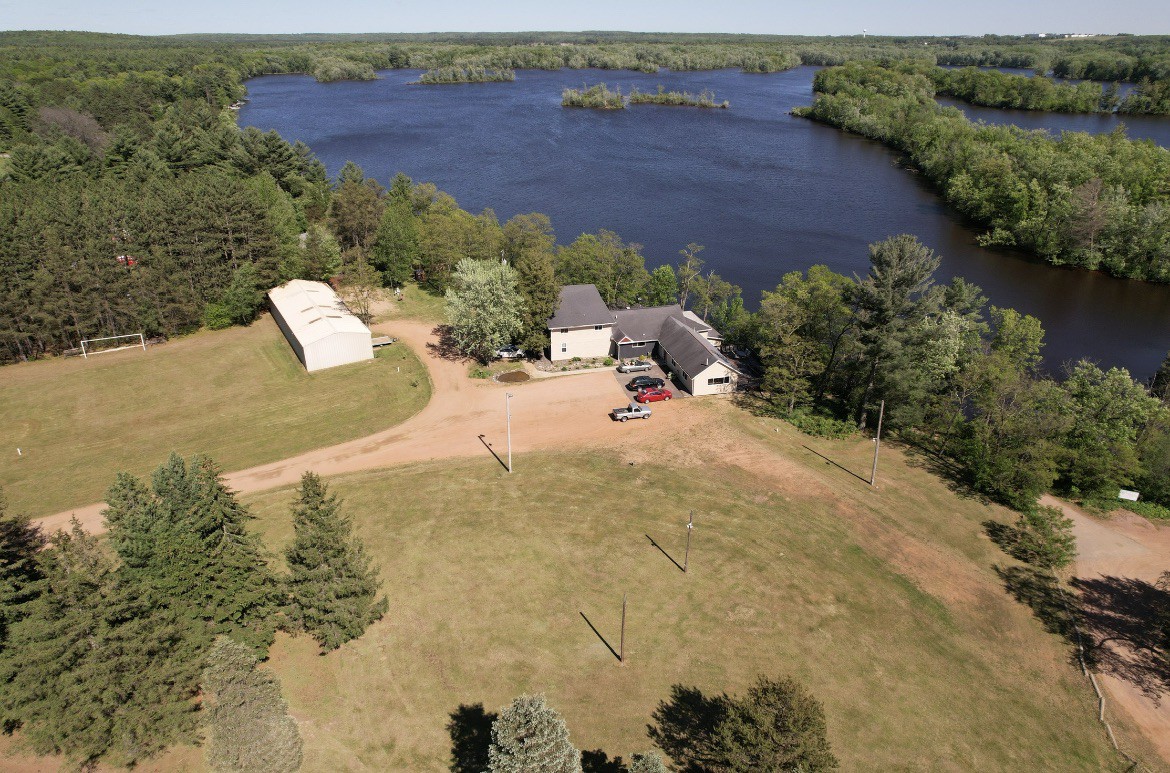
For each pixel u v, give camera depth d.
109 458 57.16
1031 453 52.59
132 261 80.56
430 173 167.38
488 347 73.56
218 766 29.81
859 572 45.56
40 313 71.44
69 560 32.50
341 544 37.69
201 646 34.00
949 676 38.09
